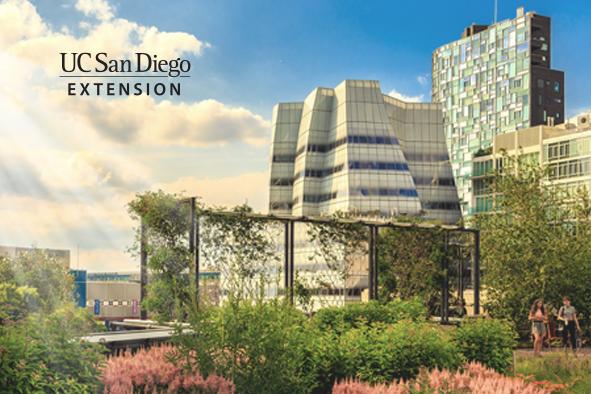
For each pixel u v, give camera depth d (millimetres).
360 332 10125
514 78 135250
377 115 98875
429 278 24484
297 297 18500
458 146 145125
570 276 24266
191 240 16047
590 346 22734
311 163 103500
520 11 135125
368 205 96000
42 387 5383
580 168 71938
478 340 11562
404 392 7359
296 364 7988
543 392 7566
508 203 25625
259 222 18266
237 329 7605
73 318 5832
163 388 6926
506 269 24578
